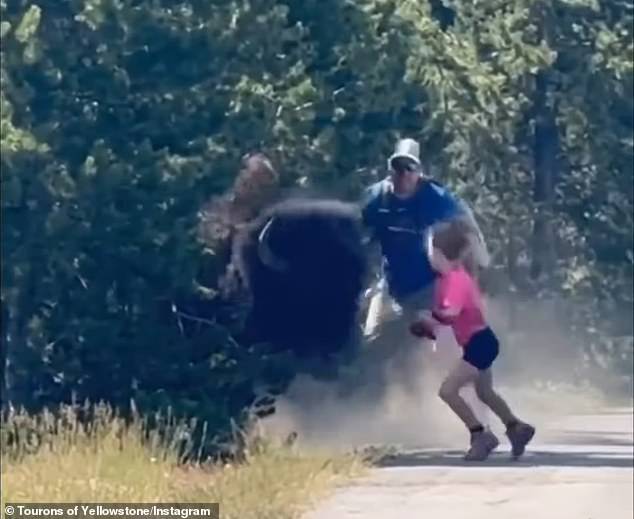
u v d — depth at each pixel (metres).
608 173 146.50
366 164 63.69
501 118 84.38
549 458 57.00
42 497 45.56
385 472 52.50
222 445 55.84
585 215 152.75
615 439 72.44
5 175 58.16
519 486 50.03
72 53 59.16
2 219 59.22
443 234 56.19
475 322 54.94
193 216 59.00
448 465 54.38
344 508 46.06
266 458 52.09
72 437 52.16
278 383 59.16
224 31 59.97
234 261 58.88
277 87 61.03
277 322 59.00
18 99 58.88
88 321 59.12
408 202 56.62
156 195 58.78
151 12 59.22
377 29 64.12
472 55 74.25
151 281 59.06
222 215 59.06
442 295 55.31
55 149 58.88
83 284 59.34
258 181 59.22
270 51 60.75
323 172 61.38
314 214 58.31
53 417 55.91
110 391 59.44
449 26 73.94
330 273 58.31
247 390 59.00
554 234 142.62
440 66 71.44
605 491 49.00
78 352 59.44
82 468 48.62
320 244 58.22
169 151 59.50
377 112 64.06
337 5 62.97
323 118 62.50
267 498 45.94
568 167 142.50
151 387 59.22
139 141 59.16
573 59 112.56
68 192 58.72
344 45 63.31
